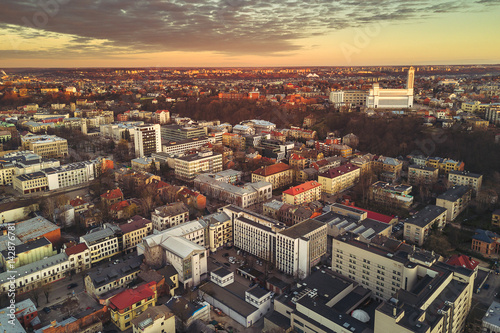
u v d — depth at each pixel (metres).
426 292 195.50
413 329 164.62
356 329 182.12
